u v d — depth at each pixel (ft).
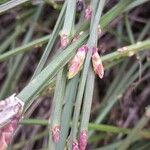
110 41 0.42
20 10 0.42
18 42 0.46
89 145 0.40
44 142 0.41
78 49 0.20
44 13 0.45
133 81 0.38
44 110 0.43
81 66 0.20
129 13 0.43
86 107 0.19
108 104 0.36
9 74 0.40
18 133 0.44
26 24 0.42
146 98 0.41
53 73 0.19
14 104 0.17
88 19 0.23
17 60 0.40
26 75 0.46
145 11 0.43
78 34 0.22
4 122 0.17
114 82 0.39
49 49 0.23
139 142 0.38
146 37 0.42
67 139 0.19
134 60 0.40
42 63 0.23
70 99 0.20
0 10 0.26
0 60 0.31
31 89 0.18
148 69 0.41
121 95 0.36
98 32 0.23
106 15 0.25
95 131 0.40
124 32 0.43
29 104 0.18
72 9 0.22
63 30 0.21
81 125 0.19
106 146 0.37
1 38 0.46
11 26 0.45
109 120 0.41
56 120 0.19
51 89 0.23
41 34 0.45
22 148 0.43
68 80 0.20
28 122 0.30
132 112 0.41
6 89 0.39
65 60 0.20
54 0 0.33
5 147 0.16
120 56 0.27
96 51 0.20
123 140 0.36
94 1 0.22
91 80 0.20
